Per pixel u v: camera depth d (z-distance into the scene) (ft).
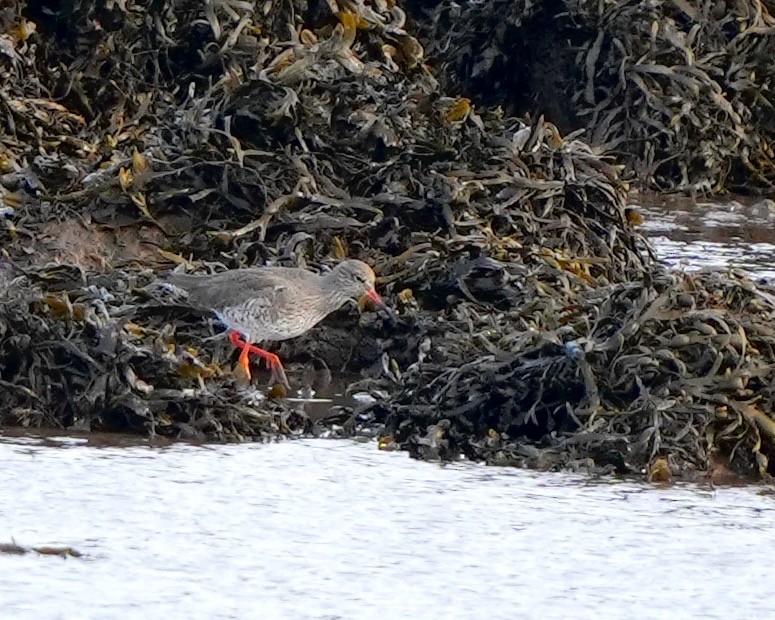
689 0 146.00
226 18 112.57
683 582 62.13
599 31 143.95
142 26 114.42
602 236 101.71
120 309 84.02
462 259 92.07
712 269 85.56
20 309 80.84
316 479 72.74
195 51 114.42
